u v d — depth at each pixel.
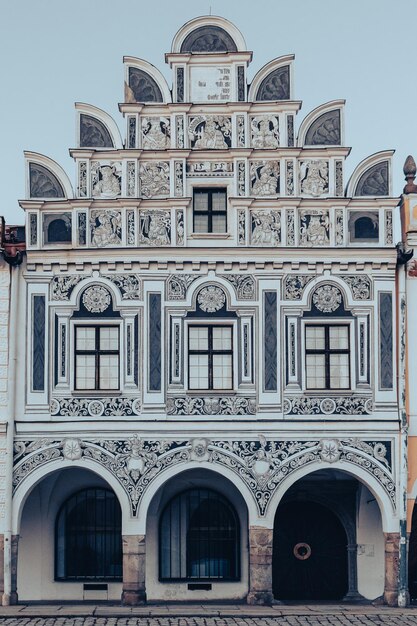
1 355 31.45
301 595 33.72
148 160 32.06
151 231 31.84
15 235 32.62
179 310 31.73
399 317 31.73
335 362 31.78
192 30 32.56
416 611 29.91
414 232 31.81
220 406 31.45
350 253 31.80
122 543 31.98
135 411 31.41
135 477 31.20
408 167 32.16
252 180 32.06
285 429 31.38
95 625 27.47
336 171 32.06
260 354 31.66
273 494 31.19
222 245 31.78
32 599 32.94
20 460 31.22
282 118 32.19
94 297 31.80
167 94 32.34
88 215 31.84
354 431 31.42
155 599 32.97
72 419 31.36
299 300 31.78
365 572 33.41
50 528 33.28
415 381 31.64
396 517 31.20
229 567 33.44
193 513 33.66
